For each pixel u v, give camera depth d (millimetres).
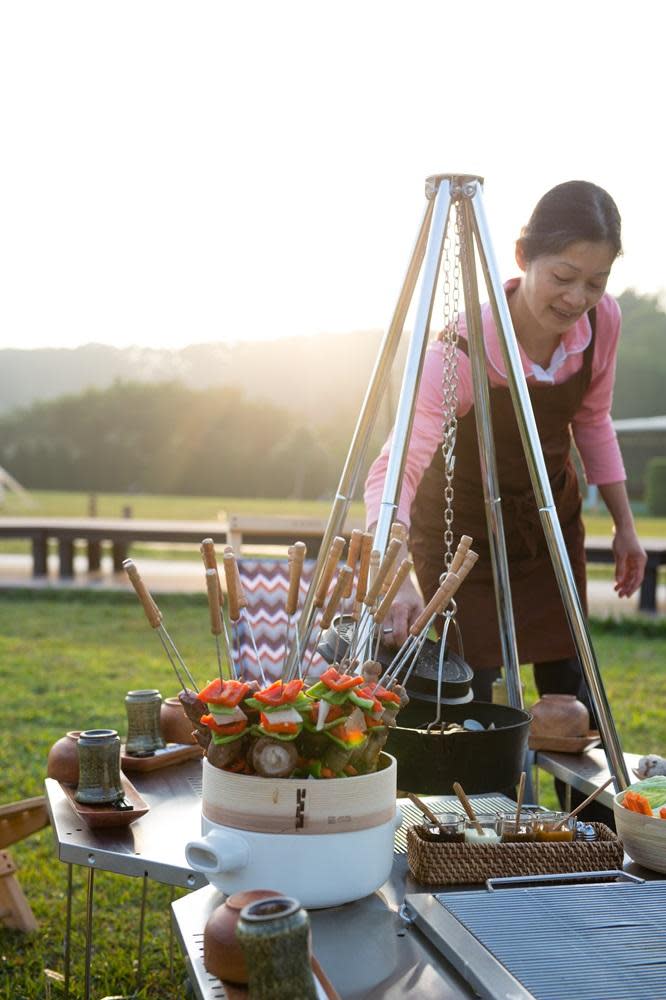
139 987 2365
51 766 1832
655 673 6805
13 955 2553
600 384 2396
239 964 1132
